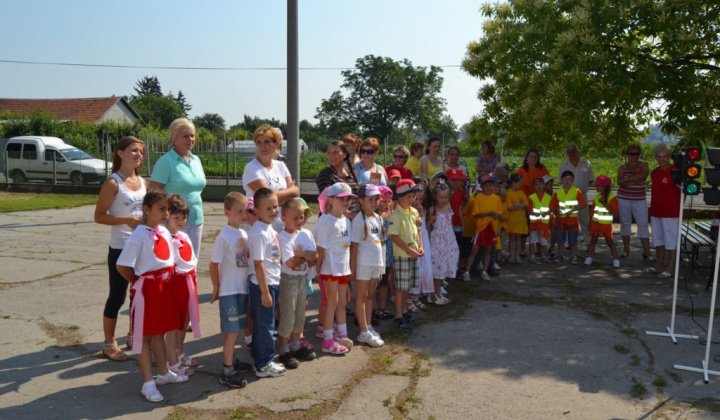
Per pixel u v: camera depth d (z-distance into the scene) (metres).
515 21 11.20
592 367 4.84
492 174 8.34
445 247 6.73
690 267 8.62
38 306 6.42
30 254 9.31
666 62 9.02
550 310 6.48
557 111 9.06
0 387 4.30
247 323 4.75
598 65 8.84
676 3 8.77
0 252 9.46
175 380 4.41
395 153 7.61
